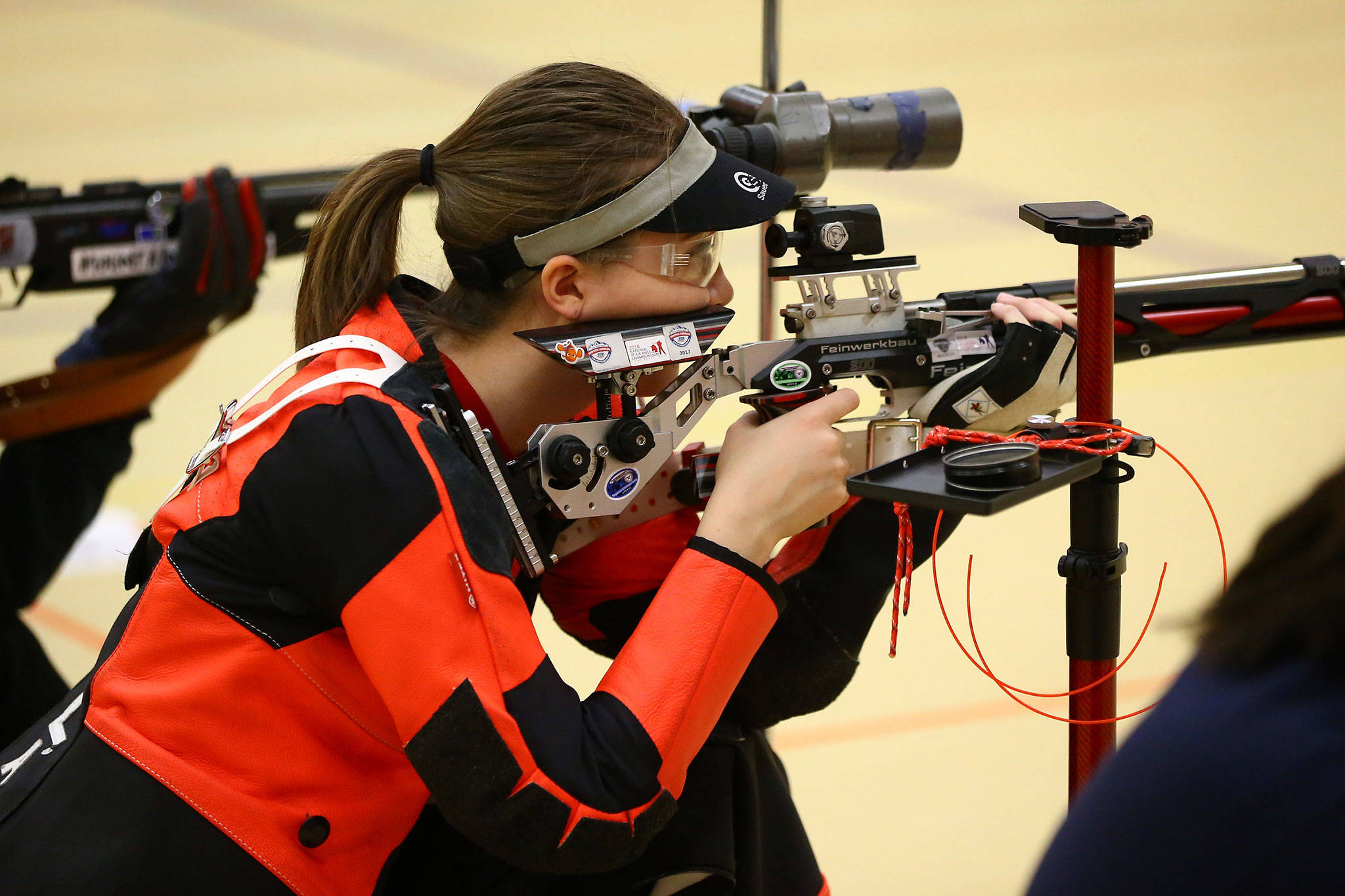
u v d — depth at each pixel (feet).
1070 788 9.38
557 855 7.89
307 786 8.23
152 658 8.18
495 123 8.69
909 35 63.67
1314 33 62.54
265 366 32.71
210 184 14.98
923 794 16.66
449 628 7.72
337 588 7.82
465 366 9.14
